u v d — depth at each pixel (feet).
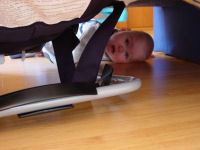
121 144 1.77
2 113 2.05
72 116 2.40
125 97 2.85
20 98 2.09
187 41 4.95
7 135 2.08
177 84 3.30
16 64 6.05
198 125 1.99
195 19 4.57
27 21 1.78
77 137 1.94
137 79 2.62
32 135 2.04
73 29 2.64
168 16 5.58
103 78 2.53
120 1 2.31
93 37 2.34
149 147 1.70
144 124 2.08
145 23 14.37
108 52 5.60
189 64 4.78
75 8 1.83
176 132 1.90
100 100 2.82
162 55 6.25
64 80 2.72
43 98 2.12
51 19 1.86
